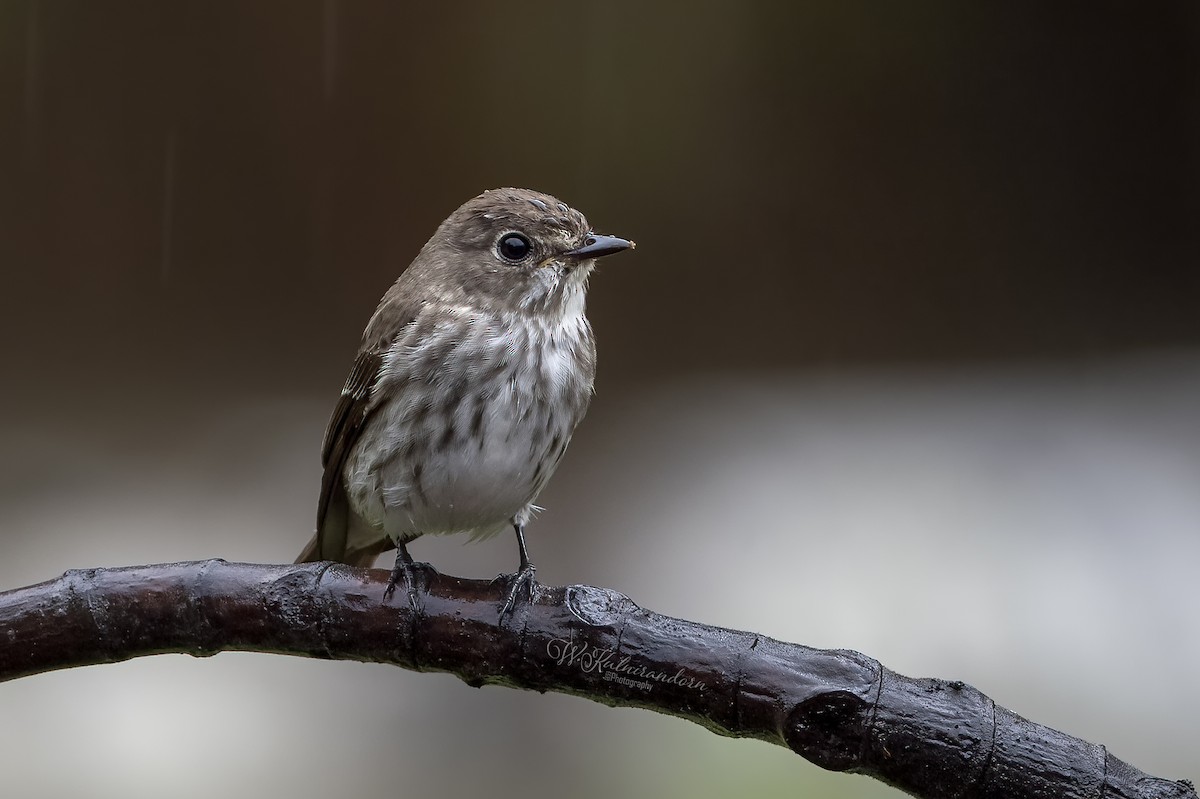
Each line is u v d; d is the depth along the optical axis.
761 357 14.37
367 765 9.05
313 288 13.91
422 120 14.03
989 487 11.84
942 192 14.85
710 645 4.64
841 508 11.66
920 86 14.73
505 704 9.45
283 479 11.77
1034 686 9.45
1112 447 12.42
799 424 13.20
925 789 4.38
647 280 14.52
